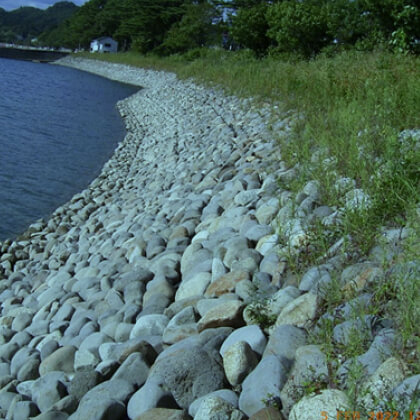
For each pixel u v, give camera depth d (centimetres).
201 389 292
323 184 511
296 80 1240
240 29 2559
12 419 347
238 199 594
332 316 302
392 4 1567
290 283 374
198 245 500
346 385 247
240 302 349
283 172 636
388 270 319
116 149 1584
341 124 668
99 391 315
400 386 228
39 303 561
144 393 292
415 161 440
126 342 372
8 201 1065
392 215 397
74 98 2947
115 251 636
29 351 433
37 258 793
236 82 1844
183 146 1282
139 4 6038
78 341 422
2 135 1678
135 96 3023
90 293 528
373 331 281
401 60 1009
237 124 1203
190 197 748
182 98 2231
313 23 2025
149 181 1080
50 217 1003
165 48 5347
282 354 288
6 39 16875
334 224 414
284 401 257
